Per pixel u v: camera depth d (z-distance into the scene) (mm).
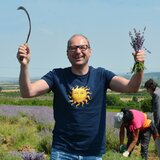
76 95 3926
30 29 3713
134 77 3734
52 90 4039
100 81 3975
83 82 3971
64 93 3961
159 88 7887
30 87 3803
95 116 3939
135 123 8234
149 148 11273
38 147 11008
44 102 40500
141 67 3660
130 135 8523
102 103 3988
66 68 4070
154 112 7867
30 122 17266
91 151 3949
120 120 8414
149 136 8477
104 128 4004
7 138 12258
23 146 11172
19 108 23203
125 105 49094
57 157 3971
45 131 13273
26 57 3697
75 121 3918
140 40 3674
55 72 4039
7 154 8086
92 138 3932
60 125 3975
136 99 49469
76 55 3932
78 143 3932
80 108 3914
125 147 8398
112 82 3953
